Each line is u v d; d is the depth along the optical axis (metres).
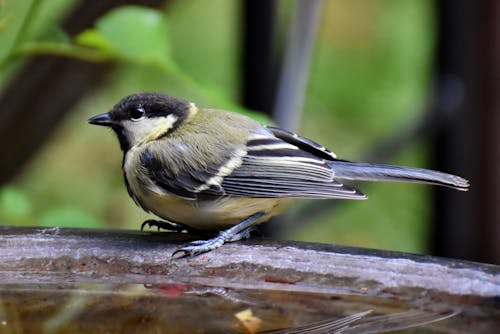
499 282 6.43
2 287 6.71
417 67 15.65
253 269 6.89
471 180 11.19
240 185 8.13
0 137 11.41
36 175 14.09
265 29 10.88
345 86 15.63
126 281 6.93
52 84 11.27
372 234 15.30
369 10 15.72
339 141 15.36
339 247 6.97
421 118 11.61
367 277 6.63
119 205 14.41
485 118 11.04
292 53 10.41
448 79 11.20
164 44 8.28
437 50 11.34
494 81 10.95
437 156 11.46
